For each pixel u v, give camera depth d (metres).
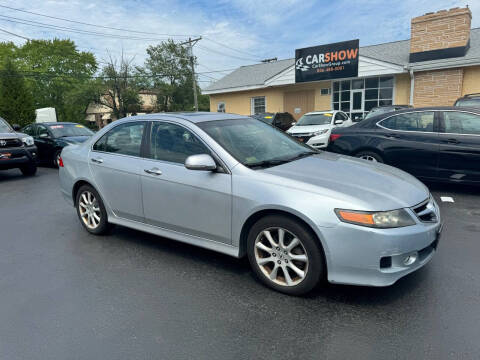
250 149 3.47
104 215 4.33
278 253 2.93
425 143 5.88
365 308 2.72
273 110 18.86
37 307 2.89
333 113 11.20
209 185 3.22
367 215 2.56
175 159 3.56
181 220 3.50
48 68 46.31
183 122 3.62
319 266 2.74
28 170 9.48
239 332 2.49
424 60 13.65
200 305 2.85
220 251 3.29
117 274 3.45
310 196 2.73
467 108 5.72
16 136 9.00
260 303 2.85
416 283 3.06
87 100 39.50
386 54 16.14
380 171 3.36
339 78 15.33
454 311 2.64
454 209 5.14
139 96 39.56
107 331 2.54
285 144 3.93
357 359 2.18
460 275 3.18
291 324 2.56
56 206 6.13
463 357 2.16
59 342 2.43
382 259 2.57
